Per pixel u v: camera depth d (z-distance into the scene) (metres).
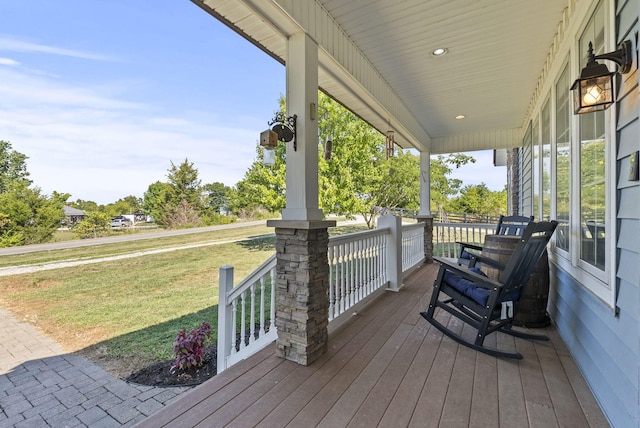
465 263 3.96
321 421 1.61
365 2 2.44
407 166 13.58
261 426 1.57
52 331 4.65
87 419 2.55
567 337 2.50
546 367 2.17
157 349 3.85
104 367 3.46
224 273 2.89
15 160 24.27
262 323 2.68
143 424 1.59
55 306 5.80
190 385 2.98
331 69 2.85
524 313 2.92
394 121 4.51
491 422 1.60
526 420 1.61
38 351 3.99
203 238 15.23
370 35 2.89
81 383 3.13
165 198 22.14
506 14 2.61
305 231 2.22
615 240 1.58
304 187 2.29
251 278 2.71
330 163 9.79
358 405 1.74
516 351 2.42
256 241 13.95
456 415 1.65
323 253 2.39
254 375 2.07
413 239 5.64
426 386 1.93
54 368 3.49
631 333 1.40
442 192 20.06
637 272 1.35
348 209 10.05
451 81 3.91
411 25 2.75
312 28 2.37
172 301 5.92
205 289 6.75
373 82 3.54
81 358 3.73
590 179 2.11
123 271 8.55
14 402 2.83
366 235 3.55
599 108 1.64
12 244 14.12
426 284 4.54
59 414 2.63
